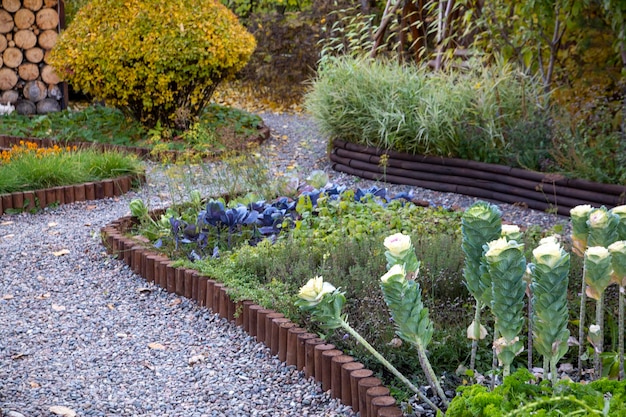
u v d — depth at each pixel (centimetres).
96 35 905
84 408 327
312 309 283
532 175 675
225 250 505
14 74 1107
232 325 417
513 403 234
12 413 313
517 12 839
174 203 601
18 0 1098
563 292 247
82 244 566
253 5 1466
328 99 836
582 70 870
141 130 949
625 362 323
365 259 447
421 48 958
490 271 251
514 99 765
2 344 397
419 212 548
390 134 767
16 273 508
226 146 751
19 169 702
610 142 706
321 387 342
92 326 424
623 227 284
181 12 905
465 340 356
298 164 847
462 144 740
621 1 758
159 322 430
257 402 334
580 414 222
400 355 345
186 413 325
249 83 1324
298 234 493
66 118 1023
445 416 243
